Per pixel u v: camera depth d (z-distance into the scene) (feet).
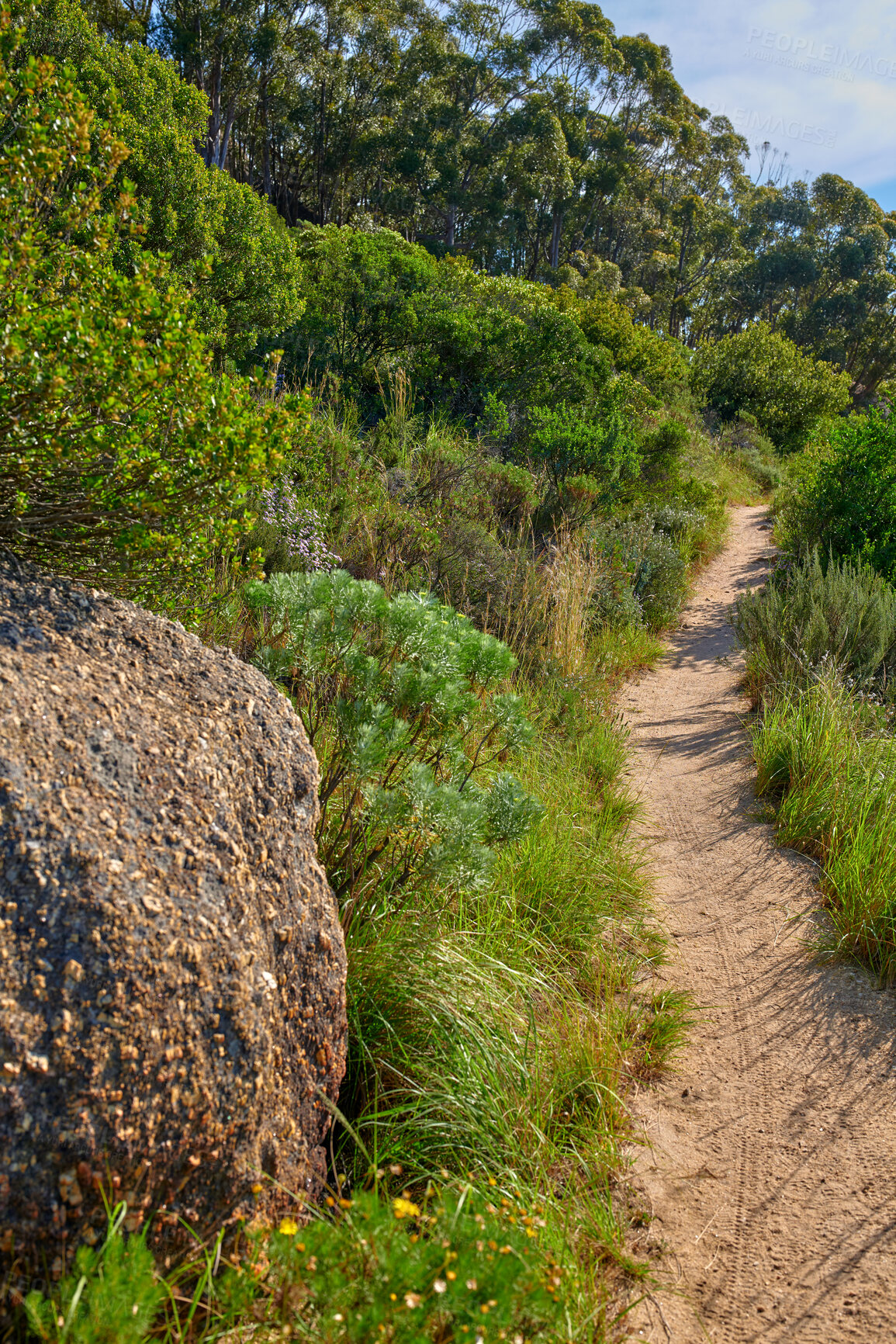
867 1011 11.00
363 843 9.85
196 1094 5.68
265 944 6.61
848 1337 6.57
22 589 6.95
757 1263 7.34
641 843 16.52
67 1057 5.10
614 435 40.40
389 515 22.98
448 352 40.63
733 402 97.25
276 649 10.59
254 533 18.67
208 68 120.26
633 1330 6.65
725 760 20.54
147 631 7.54
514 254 183.32
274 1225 6.16
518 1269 5.64
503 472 31.12
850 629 22.75
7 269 6.77
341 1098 8.25
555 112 173.58
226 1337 5.41
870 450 32.45
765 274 223.10
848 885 13.07
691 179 230.07
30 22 28.32
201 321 29.84
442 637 10.43
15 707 5.95
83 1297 4.86
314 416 26.50
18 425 6.54
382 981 8.86
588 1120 8.95
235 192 32.55
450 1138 7.82
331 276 39.14
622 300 183.73
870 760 16.21
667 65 206.28
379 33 143.84
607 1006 10.87
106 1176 5.17
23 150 7.43
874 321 207.51
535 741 17.60
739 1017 11.12
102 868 5.65
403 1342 5.06
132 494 7.14
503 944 10.97
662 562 37.45
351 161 151.84
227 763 7.04
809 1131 8.98
